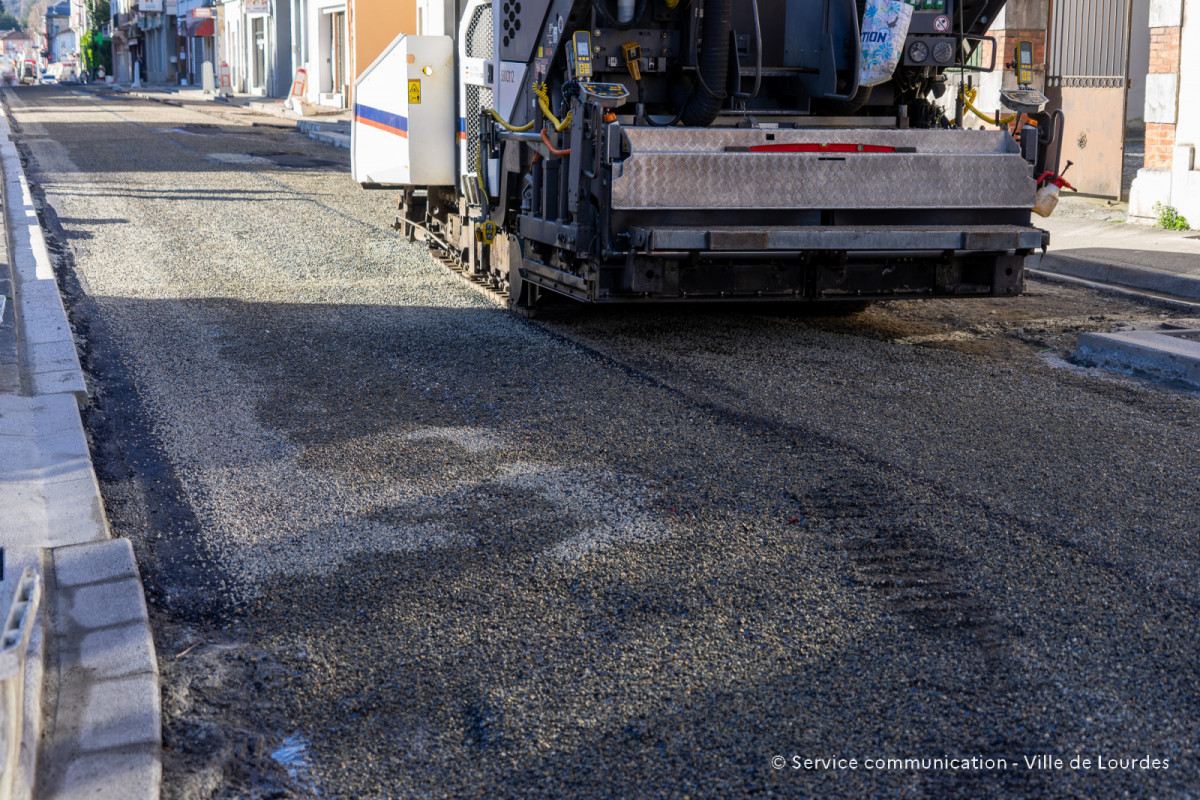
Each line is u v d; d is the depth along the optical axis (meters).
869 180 7.01
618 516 4.46
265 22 45.94
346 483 4.84
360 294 9.02
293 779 2.86
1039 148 7.46
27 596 2.64
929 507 4.54
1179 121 12.33
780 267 7.09
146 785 2.67
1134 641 3.49
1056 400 6.18
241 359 6.98
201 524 4.42
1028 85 7.54
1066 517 4.45
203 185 15.66
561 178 7.20
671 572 3.96
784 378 6.57
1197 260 10.29
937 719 3.08
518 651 3.45
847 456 5.16
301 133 26.45
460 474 4.94
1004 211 7.35
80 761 2.75
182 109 36.19
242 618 3.67
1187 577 3.92
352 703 3.18
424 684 3.27
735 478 4.88
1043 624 3.59
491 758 2.93
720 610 3.69
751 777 2.84
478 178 9.01
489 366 6.81
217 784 2.82
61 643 3.29
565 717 3.10
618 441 5.38
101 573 3.73
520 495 4.69
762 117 7.63
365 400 6.11
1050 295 9.56
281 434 5.53
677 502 4.61
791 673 3.31
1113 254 10.73
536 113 7.71
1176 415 5.91
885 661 3.38
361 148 10.91
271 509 4.57
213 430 5.60
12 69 140.88
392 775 2.87
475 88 9.23
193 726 3.04
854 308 8.73
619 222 6.74
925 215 7.24
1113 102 14.43
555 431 5.54
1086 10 14.65
